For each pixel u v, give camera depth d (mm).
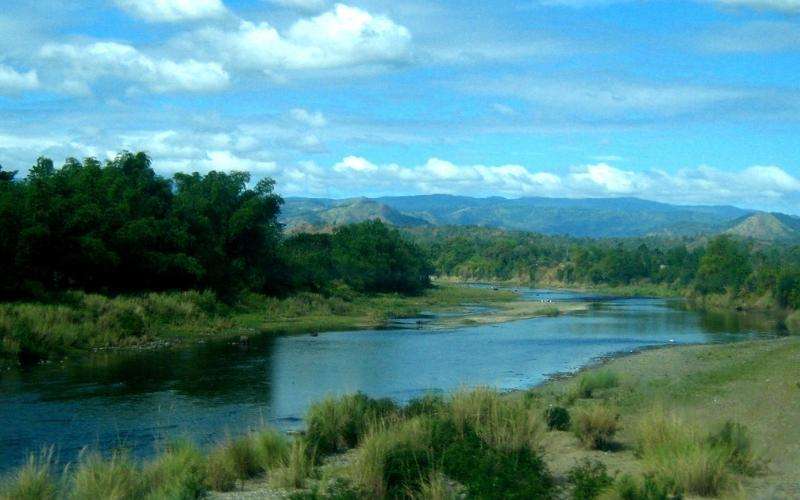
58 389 25188
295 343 41625
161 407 22203
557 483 11711
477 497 9750
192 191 63188
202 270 53125
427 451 11602
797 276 85875
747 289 95312
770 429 16672
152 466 12688
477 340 44875
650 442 13883
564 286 162500
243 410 21859
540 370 31828
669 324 61281
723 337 49500
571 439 16000
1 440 17766
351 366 31969
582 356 37156
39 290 39656
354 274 87938
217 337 43500
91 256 44781
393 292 96125
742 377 26531
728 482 11203
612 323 61531
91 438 18047
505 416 14031
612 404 21234
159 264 50750
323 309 64688
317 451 14844
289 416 20969
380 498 10375
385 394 24594
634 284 152750
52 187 46656
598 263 160625
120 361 32500
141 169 57594
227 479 12703
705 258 109062
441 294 104750
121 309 40688
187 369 30422
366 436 13836
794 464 13227
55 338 33344
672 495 10844
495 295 110125
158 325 42812
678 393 23156
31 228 40406
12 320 32281
